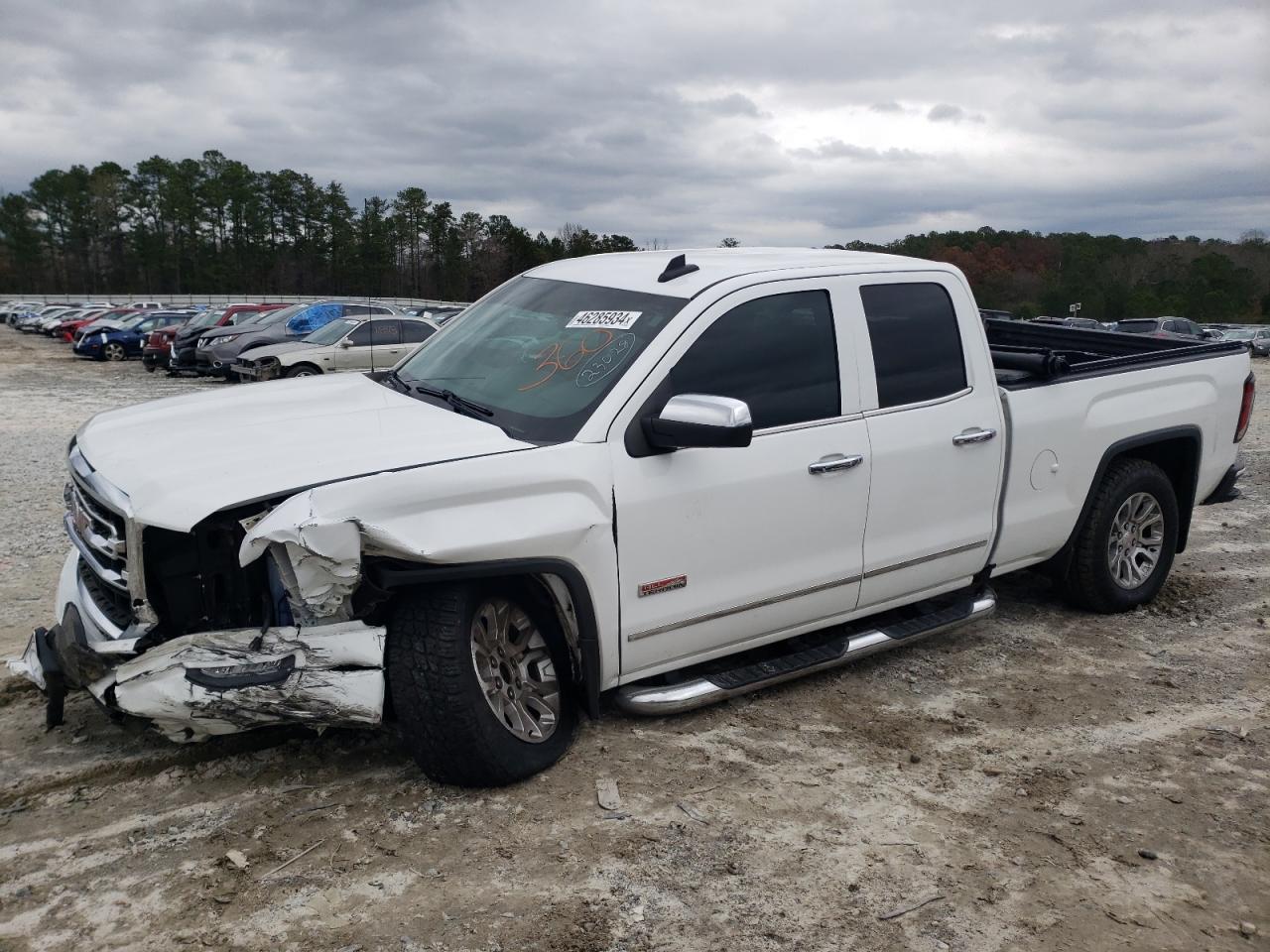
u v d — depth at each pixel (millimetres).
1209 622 5656
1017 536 4992
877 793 3633
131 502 3182
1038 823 3482
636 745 3900
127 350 33656
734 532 3936
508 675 3607
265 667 3125
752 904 2961
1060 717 4348
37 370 28875
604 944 2752
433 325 21312
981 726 4234
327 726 3283
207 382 24609
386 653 3275
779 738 4035
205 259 133125
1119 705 4496
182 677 3109
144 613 3186
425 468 3234
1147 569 5773
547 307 4398
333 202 132750
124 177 134500
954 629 5020
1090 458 5234
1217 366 5934
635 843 3232
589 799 3482
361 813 3350
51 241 133875
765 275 4156
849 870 3158
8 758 3668
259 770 3625
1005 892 3080
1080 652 5145
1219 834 3467
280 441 3551
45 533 7613
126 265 134625
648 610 3768
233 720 3162
